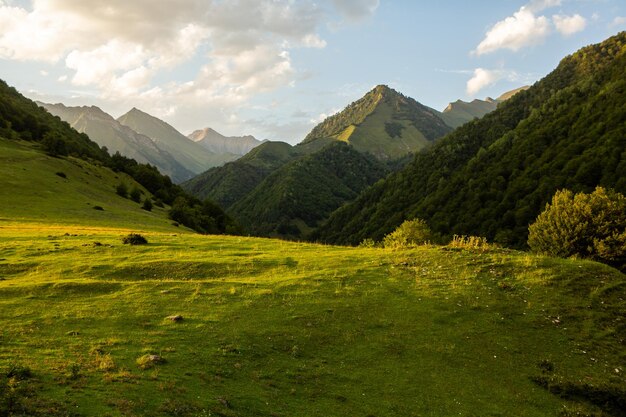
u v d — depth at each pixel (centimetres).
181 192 17062
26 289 2475
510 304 2556
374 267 3238
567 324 2353
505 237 13012
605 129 14850
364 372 1867
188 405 1343
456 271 3061
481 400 1758
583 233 4028
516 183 15588
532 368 2016
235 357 1823
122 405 1255
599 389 1862
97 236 4591
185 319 2161
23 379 1326
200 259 3400
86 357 1606
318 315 2355
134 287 2642
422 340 2175
